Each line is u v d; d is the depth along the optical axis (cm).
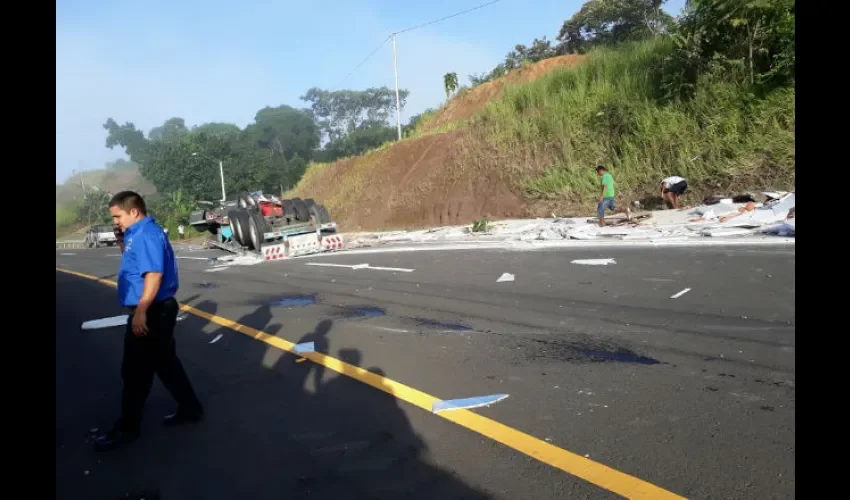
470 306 783
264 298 991
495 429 400
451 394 471
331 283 1088
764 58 1584
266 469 370
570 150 1977
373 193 2927
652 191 1673
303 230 1623
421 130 3453
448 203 2325
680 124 1689
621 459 347
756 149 1480
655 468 334
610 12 3697
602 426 393
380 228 2611
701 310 654
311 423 436
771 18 1521
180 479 365
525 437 384
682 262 915
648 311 672
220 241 1870
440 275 1049
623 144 1844
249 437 420
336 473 358
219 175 4938
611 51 2217
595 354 544
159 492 351
